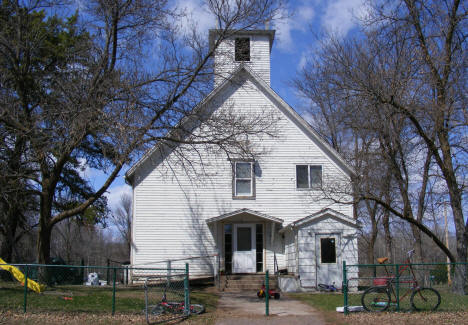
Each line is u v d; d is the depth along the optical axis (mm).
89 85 14539
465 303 14281
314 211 22156
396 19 18203
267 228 21969
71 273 24625
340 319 12305
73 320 11781
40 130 14531
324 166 22594
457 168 18734
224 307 14648
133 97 14109
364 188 20656
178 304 13469
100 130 13555
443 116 17047
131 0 15836
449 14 17859
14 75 16875
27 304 13188
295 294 18234
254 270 21594
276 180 22422
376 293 13391
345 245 19953
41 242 16703
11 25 17125
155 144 15719
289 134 22828
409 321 11820
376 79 16969
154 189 22031
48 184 16859
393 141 18812
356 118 19922
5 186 16609
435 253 43562
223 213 22031
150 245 21594
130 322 11742
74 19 21688
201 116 16234
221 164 22391
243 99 23031
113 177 16891
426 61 17484
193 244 21688
